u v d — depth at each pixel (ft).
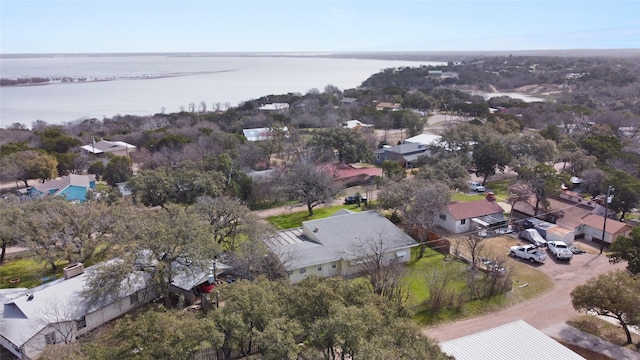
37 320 95.96
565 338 96.78
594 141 243.40
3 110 624.59
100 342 80.23
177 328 67.41
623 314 100.63
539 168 173.06
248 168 249.96
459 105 452.35
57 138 292.40
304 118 401.49
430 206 152.56
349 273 129.80
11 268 141.38
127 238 114.52
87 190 197.88
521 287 120.37
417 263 136.67
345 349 65.10
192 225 114.83
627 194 160.56
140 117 469.16
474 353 79.61
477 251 142.92
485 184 231.50
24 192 218.59
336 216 148.77
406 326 66.90
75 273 113.50
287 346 63.52
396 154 277.85
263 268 116.67
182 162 214.28
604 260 138.10
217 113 469.57
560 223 161.48
